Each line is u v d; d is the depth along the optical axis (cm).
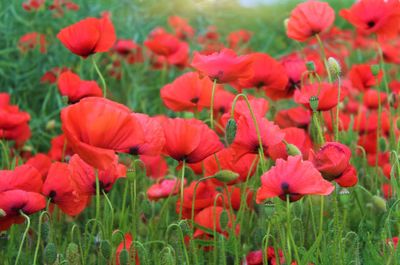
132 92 320
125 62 323
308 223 203
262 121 190
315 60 241
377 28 222
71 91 222
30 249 207
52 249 186
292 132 200
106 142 172
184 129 190
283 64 228
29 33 320
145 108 304
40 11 328
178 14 423
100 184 192
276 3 496
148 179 235
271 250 198
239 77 197
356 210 214
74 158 191
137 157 233
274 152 198
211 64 196
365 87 239
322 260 190
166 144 191
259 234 199
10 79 310
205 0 432
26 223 201
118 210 212
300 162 176
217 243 199
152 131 187
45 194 198
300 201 199
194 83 209
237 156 192
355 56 420
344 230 196
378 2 220
